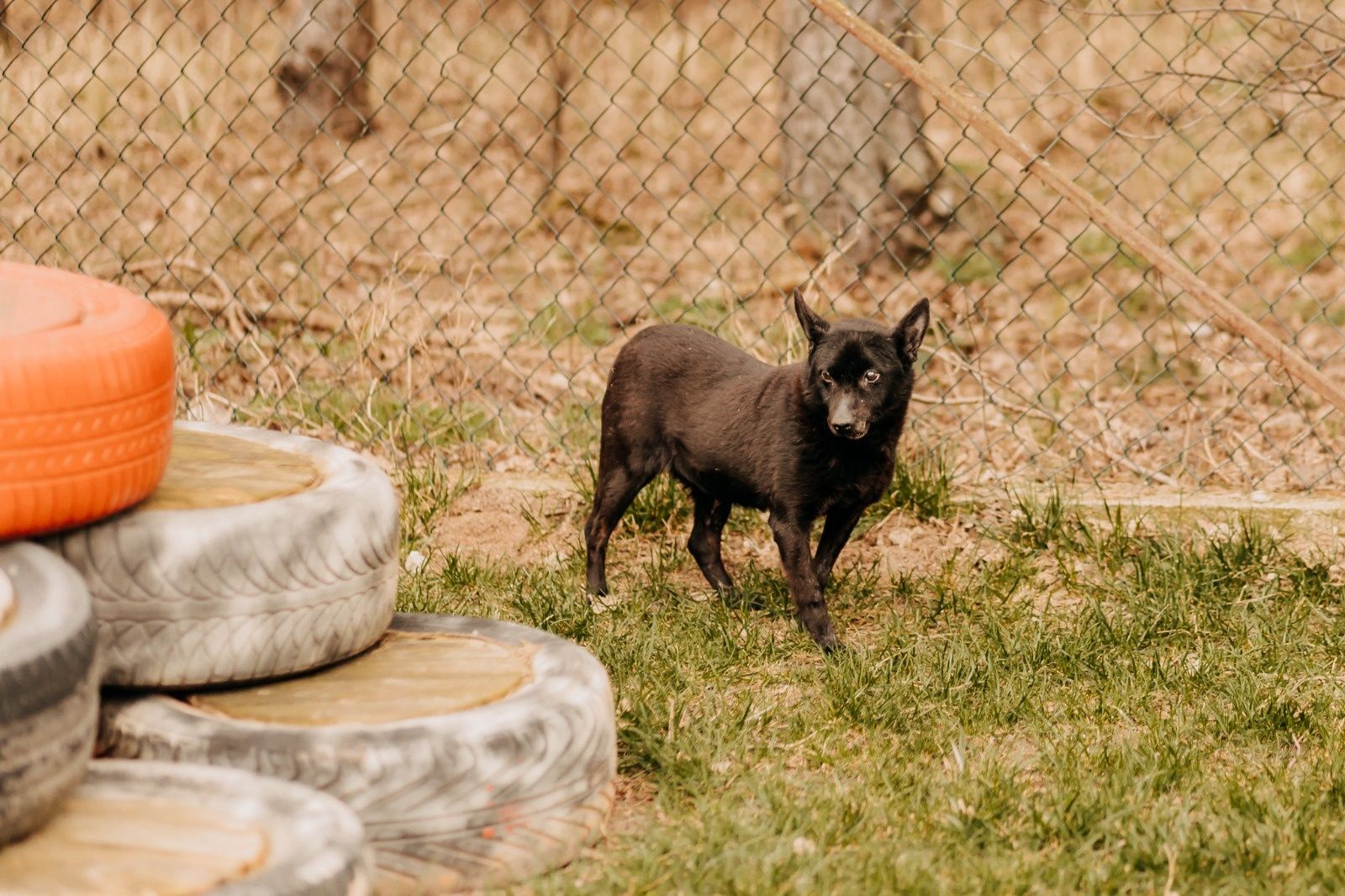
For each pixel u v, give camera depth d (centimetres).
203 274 1475
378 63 2492
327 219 1897
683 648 859
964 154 2253
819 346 902
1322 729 750
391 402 1270
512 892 566
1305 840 607
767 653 875
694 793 666
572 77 2441
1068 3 1295
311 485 663
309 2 2227
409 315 1409
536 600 934
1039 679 822
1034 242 1962
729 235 1952
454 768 563
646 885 565
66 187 1705
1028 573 1011
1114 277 1817
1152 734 726
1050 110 2269
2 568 530
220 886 447
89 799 511
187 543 591
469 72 2541
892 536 1084
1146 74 1117
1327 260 1861
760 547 1107
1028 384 1420
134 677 591
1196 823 621
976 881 574
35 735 461
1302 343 1586
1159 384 1435
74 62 1845
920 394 1356
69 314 595
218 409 1220
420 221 1969
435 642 692
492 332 1490
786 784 669
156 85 1927
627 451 998
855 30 838
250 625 602
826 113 1831
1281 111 1172
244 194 1859
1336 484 1147
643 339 1015
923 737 738
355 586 633
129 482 584
